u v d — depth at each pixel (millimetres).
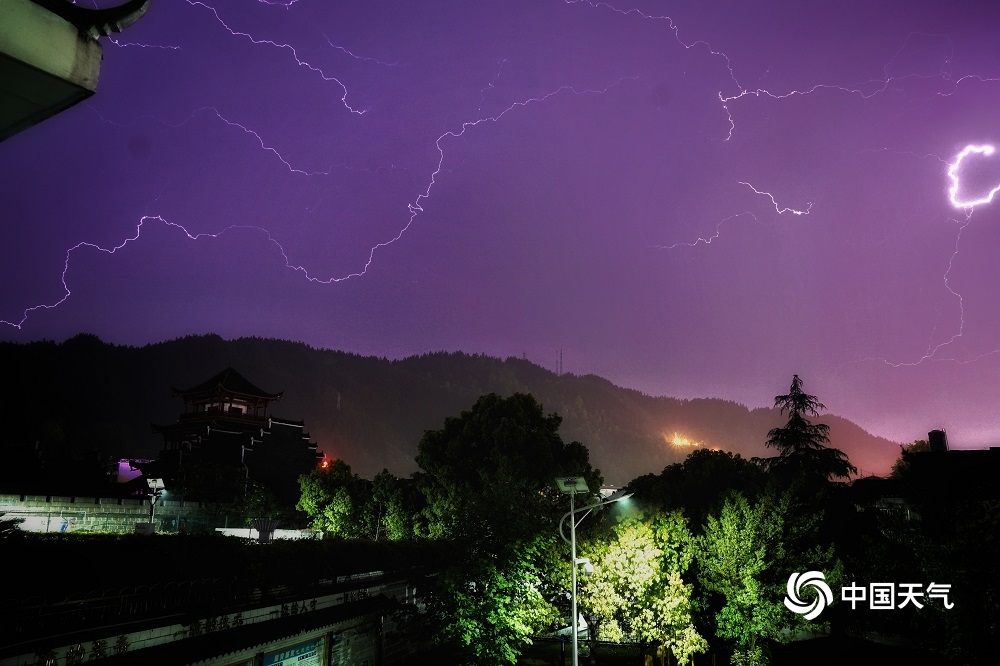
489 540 25922
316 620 22875
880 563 26172
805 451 46125
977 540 21406
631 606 28016
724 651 32531
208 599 19797
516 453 44688
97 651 15031
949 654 21328
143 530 33312
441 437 49469
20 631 14383
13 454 46000
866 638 35188
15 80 4176
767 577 29562
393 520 47062
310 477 52469
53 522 31594
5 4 3994
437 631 26250
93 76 4402
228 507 44469
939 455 37438
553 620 28906
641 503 33281
